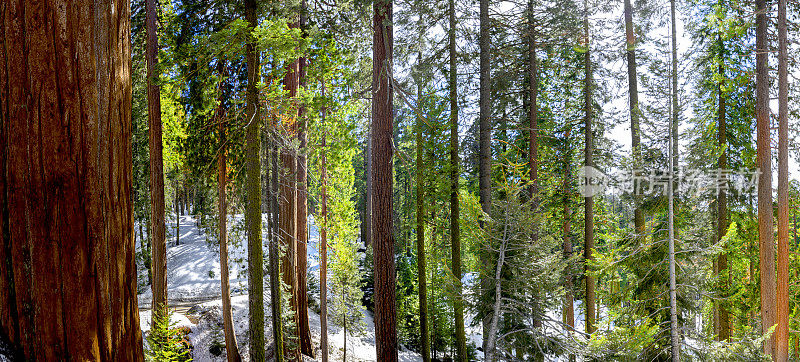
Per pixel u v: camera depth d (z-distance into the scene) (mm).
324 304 15945
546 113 18453
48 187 966
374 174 10781
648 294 9266
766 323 10641
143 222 23672
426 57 14875
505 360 8172
